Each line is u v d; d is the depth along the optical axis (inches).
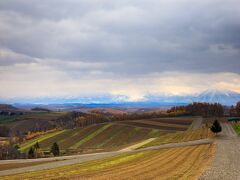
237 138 3654.0
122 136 5442.9
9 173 1624.0
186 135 4456.2
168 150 2554.1
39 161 2615.7
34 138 6565.0
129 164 1674.5
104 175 1255.5
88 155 3016.7
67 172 1412.4
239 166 1425.9
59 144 5502.0
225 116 7815.0
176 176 1167.0
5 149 4379.9
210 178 1115.3
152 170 1365.7
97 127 6328.7
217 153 2016.5
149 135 5265.8
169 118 7406.5
